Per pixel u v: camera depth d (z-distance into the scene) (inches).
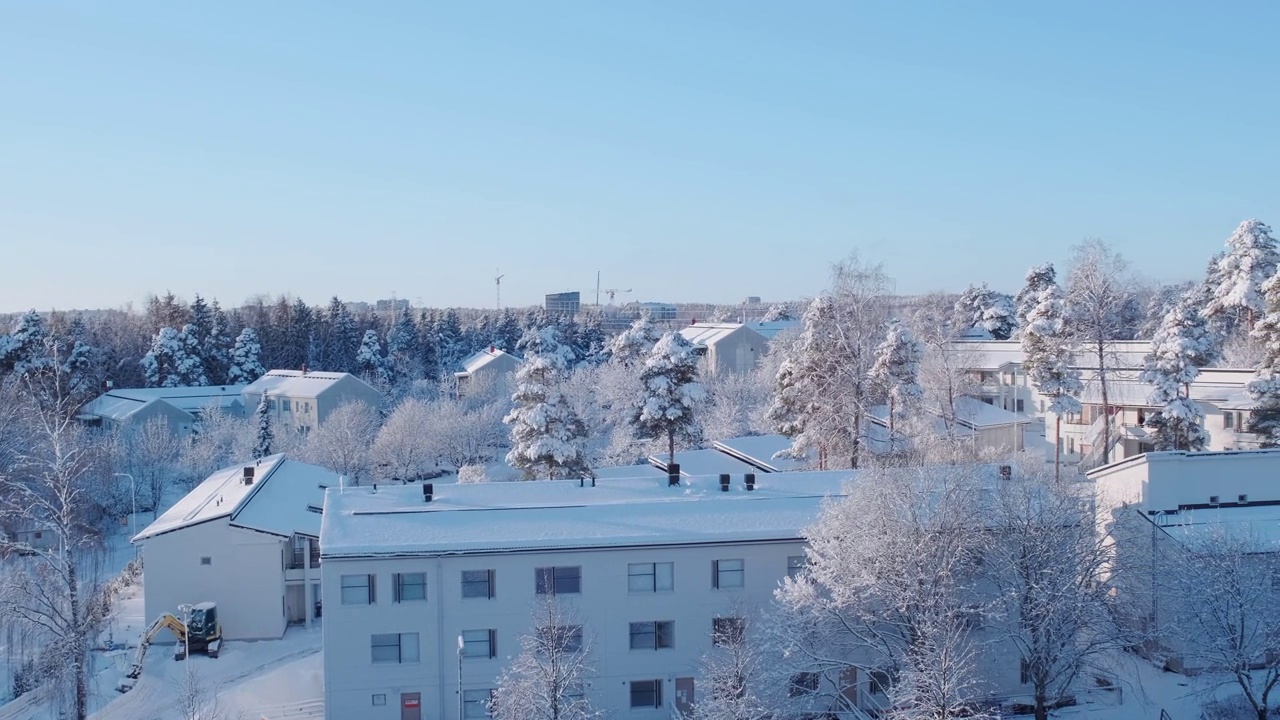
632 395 3548.2
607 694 1488.7
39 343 3905.0
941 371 2915.8
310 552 1985.7
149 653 1809.8
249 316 6368.1
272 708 1523.1
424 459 3523.6
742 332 4498.0
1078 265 2618.1
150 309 5802.2
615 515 1556.3
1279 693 1440.7
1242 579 1365.7
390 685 1453.0
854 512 1357.0
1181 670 1529.3
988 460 2373.3
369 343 5428.2
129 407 3983.8
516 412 2411.4
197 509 2039.9
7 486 2103.8
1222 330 3457.2
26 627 1612.9
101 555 2397.9
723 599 1501.0
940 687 1182.9
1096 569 1437.0
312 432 3666.3
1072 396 2819.9
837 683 1448.1
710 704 1263.5
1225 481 1690.5
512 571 1467.8
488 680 1465.3
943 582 1301.7
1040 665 1309.1
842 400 2310.5
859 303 2349.9
